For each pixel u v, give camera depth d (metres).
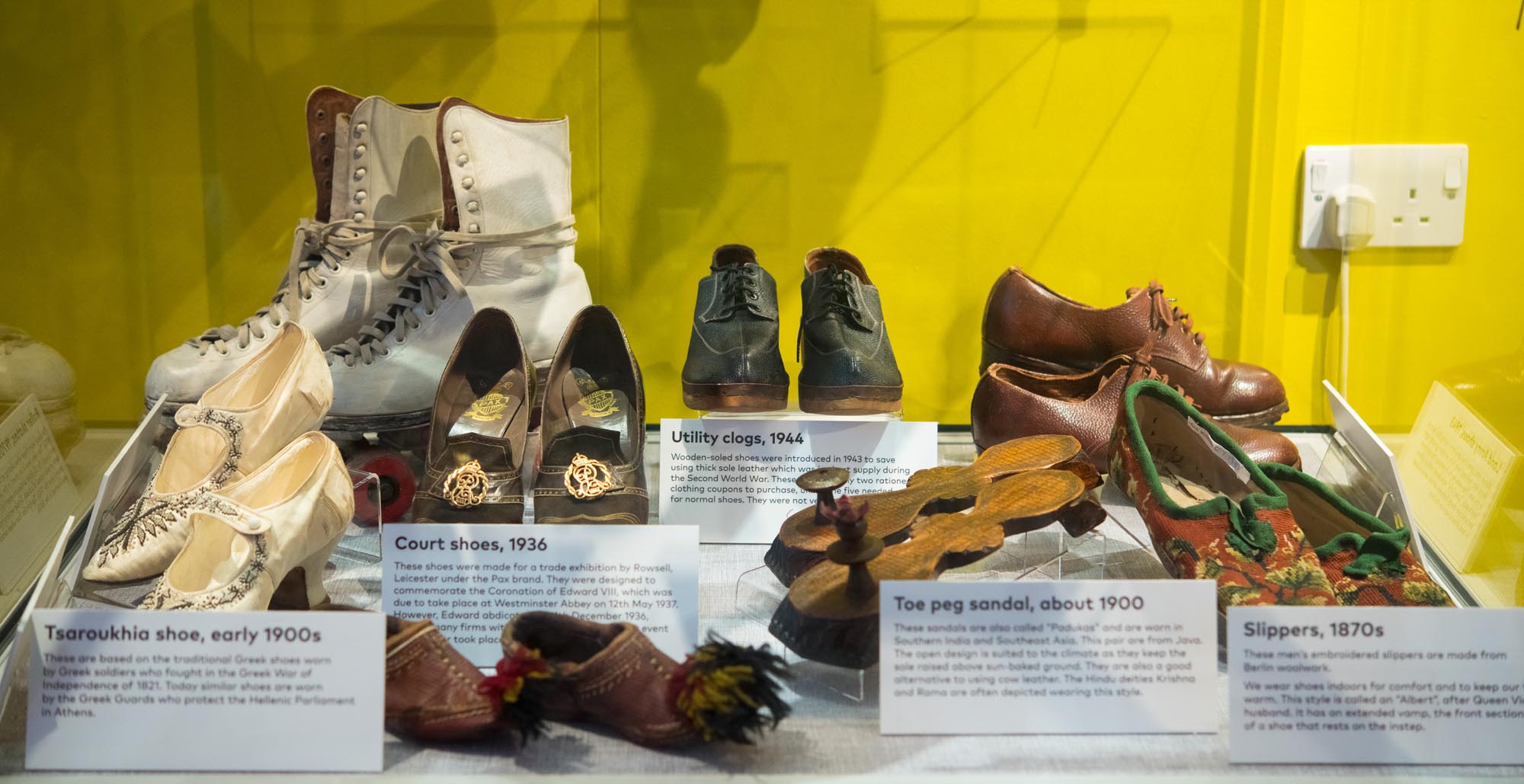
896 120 1.38
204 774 0.72
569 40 1.34
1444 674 0.73
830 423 1.06
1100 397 1.19
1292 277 1.42
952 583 0.74
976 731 0.75
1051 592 0.74
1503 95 1.18
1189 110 1.38
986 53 1.36
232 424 0.94
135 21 1.26
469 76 1.35
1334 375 1.43
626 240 1.42
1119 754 0.74
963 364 1.47
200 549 0.85
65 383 1.16
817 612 0.78
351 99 1.25
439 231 1.18
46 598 0.79
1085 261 1.43
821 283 1.14
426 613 0.86
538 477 0.98
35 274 1.27
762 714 0.69
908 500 0.96
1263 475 0.95
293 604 0.89
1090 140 1.39
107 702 0.72
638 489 0.97
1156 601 0.75
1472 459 1.06
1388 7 1.29
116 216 1.30
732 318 1.12
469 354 1.09
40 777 0.71
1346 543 0.89
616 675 0.72
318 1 1.30
